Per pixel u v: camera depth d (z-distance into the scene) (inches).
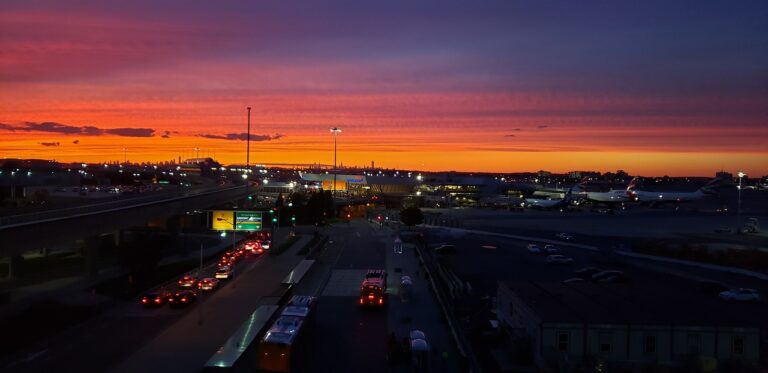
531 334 1403.8
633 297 1582.2
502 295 1744.6
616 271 2566.4
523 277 2632.9
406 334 1592.0
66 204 3011.8
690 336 1317.7
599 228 5024.6
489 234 4352.9
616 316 1358.3
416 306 1932.8
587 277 2635.3
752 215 6924.2
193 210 3754.9
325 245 3604.8
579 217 6146.7
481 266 2952.8
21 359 1325.0
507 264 3024.1
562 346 1318.9
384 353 1428.4
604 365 1263.5
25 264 2706.7
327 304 1955.0
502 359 1407.5
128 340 1487.5
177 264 2748.5
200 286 1822.1
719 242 4015.8
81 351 1389.0
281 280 2352.4
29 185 5679.1
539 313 1381.6
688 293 2306.8
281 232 4313.5
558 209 7342.5
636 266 2994.6
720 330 1315.2
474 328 1672.0
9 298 1948.8
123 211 2613.2
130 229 3747.5
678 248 3380.9
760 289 2389.3
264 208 5305.1
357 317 1782.7
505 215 6220.5
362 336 1576.0
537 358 1338.6
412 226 4862.2
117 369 1248.2
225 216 2844.5
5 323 1600.6
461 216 6053.2
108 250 3083.2
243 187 5457.7
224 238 3789.4
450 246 3408.0
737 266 2942.9
